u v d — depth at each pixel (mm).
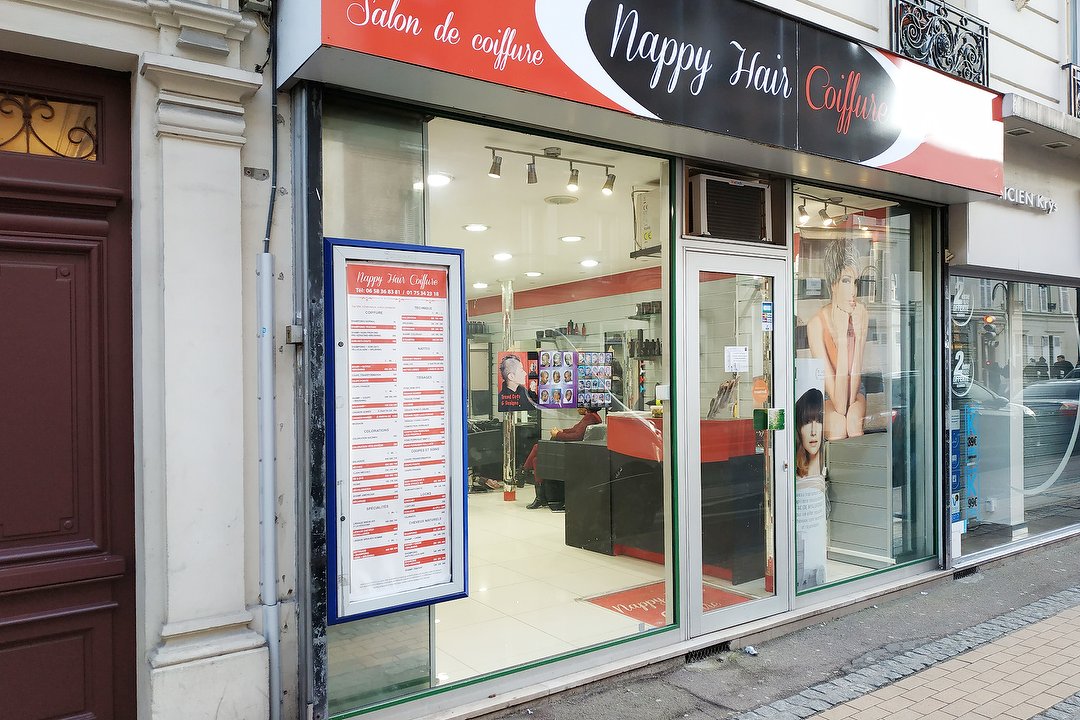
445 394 3141
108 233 2732
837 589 4805
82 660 2672
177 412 2621
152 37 2619
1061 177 6453
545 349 4082
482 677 3316
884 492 5312
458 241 3617
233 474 2725
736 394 4336
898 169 4492
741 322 4375
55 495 2631
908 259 5539
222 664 2648
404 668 3150
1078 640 4207
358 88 2949
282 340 2861
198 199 2660
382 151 3113
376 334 2973
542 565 4031
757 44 3764
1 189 2518
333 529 2846
